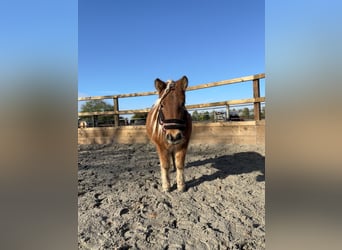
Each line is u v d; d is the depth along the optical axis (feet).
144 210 8.82
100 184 11.60
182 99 8.86
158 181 11.87
